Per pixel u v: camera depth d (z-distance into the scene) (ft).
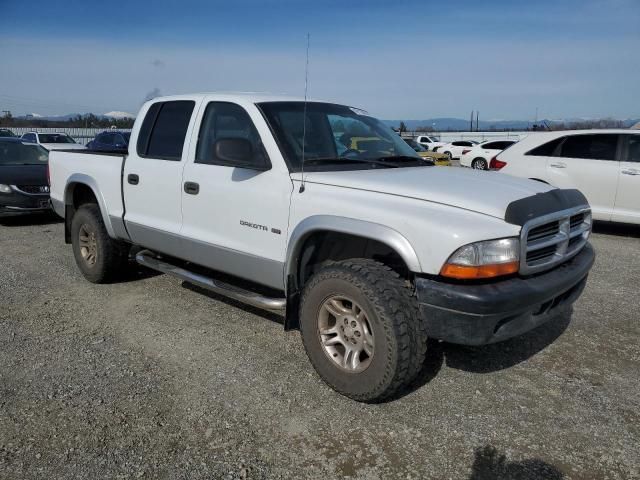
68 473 8.76
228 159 12.00
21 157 34.76
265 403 10.91
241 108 13.42
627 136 27.91
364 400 10.73
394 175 11.95
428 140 133.49
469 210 10.10
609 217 28.04
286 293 12.12
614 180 27.61
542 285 10.21
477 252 9.51
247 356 13.02
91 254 18.42
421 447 9.57
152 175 15.38
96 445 9.48
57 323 15.05
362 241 11.98
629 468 9.07
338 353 11.19
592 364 12.86
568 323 15.42
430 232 9.73
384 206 10.50
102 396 11.07
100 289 18.06
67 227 19.53
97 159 17.76
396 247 10.03
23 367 12.30
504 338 10.05
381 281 10.19
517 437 9.89
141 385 11.55
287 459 9.21
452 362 12.81
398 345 9.98
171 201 14.85
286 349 13.43
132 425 10.09
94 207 18.26
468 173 12.81
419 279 9.98
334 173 11.93
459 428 10.14
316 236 11.79
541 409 10.85
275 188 12.21
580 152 28.94
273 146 12.46
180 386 11.54
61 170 19.30
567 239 11.30
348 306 10.93
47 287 18.30
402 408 10.79
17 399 10.91
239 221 13.03
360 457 9.29
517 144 31.45
